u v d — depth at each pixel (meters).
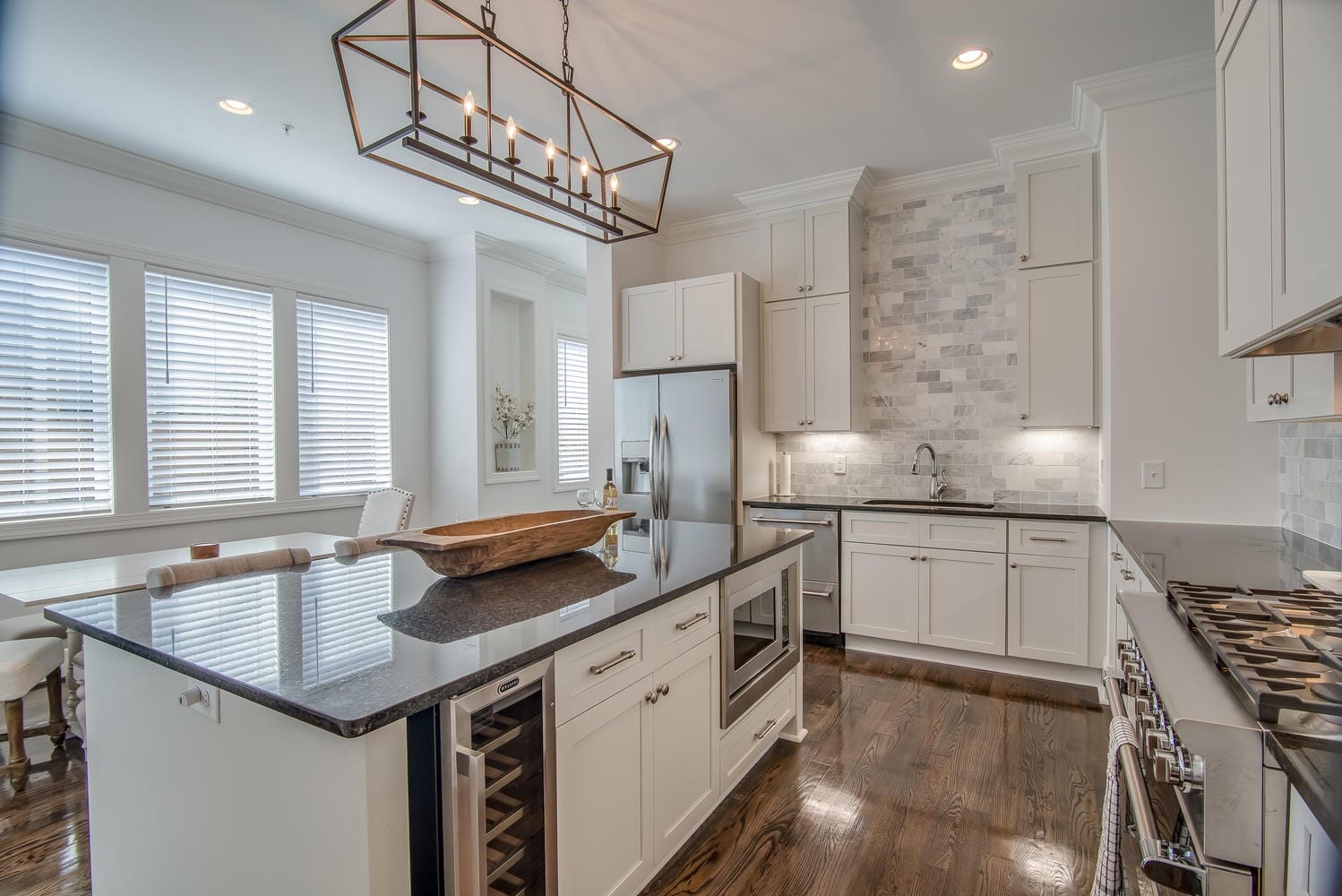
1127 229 2.87
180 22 2.42
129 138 3.36
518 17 2.41
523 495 5.62
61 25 2.43
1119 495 2.89
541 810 1.33
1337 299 0.94
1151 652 1.20
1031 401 3.43
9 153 3.17
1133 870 1.30
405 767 1.11
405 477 5.15
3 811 2.24
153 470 3.71
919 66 2.77
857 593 3.73
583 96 2.07
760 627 2.39
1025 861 1.90
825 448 4.36
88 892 1.84
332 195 4.18
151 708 1.45
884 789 2.29
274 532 4.27
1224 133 1.55
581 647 1.46
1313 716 0.84
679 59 2.71
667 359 4.30
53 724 2.66
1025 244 3.45
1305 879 0.77
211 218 3.96
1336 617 1.27
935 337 4.01
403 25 2.43
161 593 1.76
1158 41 2.59
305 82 2.85
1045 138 3.34
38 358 3.28
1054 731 2.73
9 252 3.19
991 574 3.37
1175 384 2.79
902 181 3.99
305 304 4.49
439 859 1.14
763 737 2.40
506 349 5.71
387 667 1.17
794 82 2.89
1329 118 0.98
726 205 4.44
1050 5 2.38
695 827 1.96
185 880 1.38
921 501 4.04
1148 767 1.19
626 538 2.58
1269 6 1.24
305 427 4.48
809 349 4.12
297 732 1.14
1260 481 2.68
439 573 1.81
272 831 1.19
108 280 3.52
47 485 3.31
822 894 1.78
